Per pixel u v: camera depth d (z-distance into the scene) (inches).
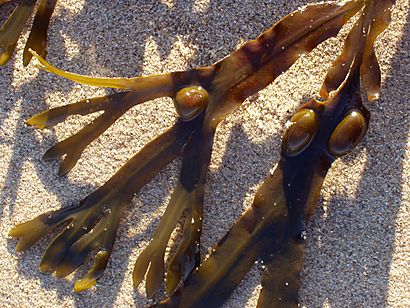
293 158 9.0
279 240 9.1
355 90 8.8
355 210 9.3
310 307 9.3
